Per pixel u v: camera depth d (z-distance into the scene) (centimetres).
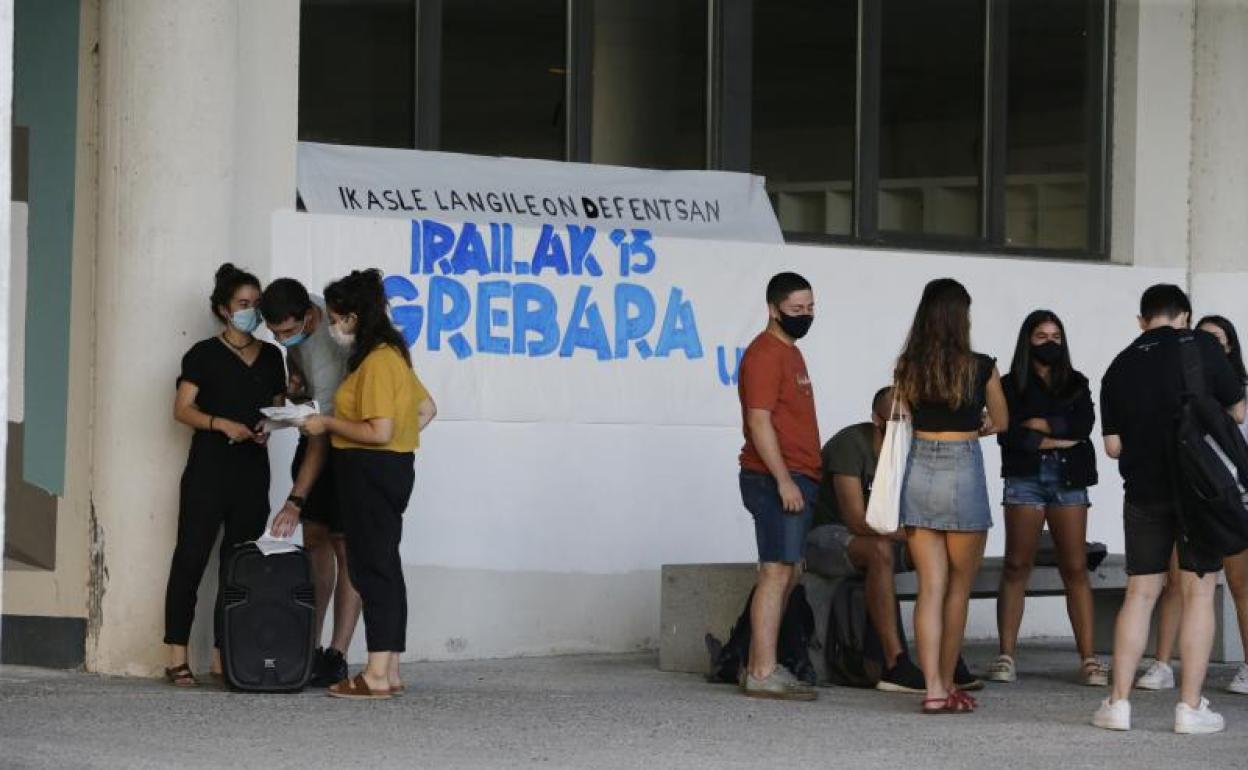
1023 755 748
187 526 905
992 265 1223
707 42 1155
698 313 1123
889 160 1210
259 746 730
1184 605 820
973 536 854
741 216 1148
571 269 1085
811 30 1183
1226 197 1281
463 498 1047
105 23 945
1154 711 883
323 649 939
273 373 921
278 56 998
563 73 1108
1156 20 1278
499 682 947
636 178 1122
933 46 1227
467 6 1077
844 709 867
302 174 1014
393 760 705
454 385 1046
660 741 764
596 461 1088
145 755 705
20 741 734
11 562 962
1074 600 984
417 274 1039
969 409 841
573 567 1078
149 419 932
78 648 952
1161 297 826
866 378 1176
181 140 933
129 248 933
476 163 1072
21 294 962
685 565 1008
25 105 965
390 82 1055
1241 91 1281
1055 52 1270
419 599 1034
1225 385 809
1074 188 1278
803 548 883
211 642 948
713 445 1124
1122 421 819
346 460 850
